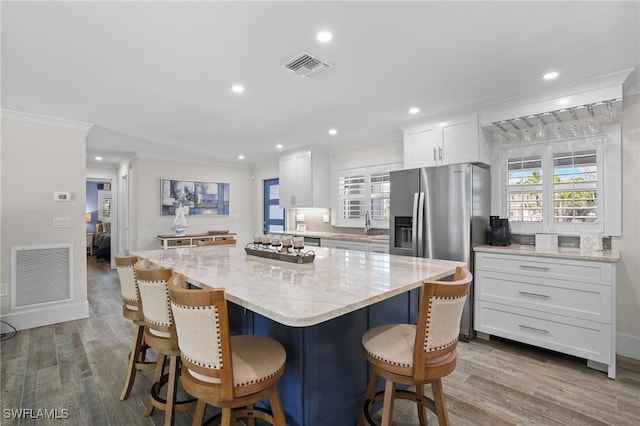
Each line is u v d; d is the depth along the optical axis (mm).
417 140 3787
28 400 2090
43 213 3574
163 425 1846
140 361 2402
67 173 3730
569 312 2555
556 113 2863
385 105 3229
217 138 4672
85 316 3777
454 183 3184
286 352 1615
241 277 1744
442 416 1437
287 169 5719
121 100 3072
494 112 3164
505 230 3184
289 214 6246
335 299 1303
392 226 3713
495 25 1881
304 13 1760
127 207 6375
